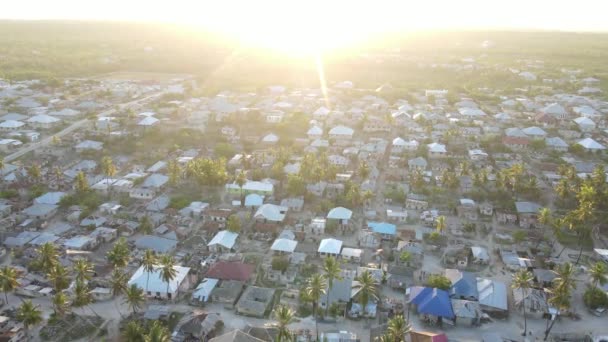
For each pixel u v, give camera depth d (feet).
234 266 433.89
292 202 576.61
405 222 550.36
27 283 412.36
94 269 433.89
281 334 330.75
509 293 423.64
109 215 551.59
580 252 485.15
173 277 391.65
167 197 586.45
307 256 472.85
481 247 493.36
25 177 636.89
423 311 384.06
